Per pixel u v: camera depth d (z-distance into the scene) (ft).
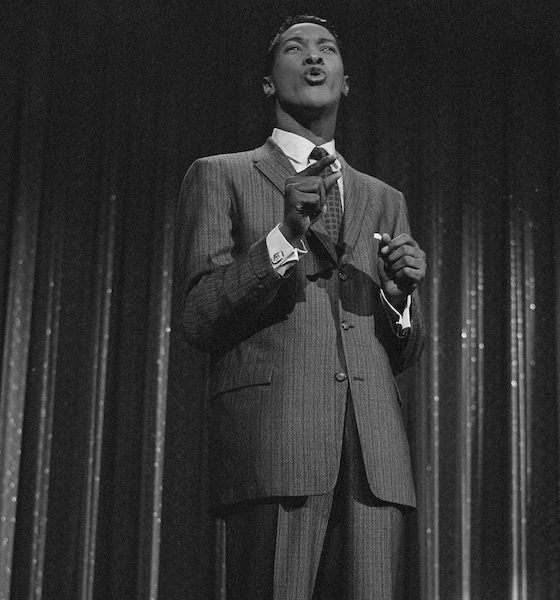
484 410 11.27
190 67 12.08
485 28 12.58
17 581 10.33
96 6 12.19
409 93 12.27
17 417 10.82
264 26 12.26
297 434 5.33
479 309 11.60
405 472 5.53
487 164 12.14
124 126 11.82
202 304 5.53
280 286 5.55
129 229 11.46
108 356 11.02
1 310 11.12
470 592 10.67
